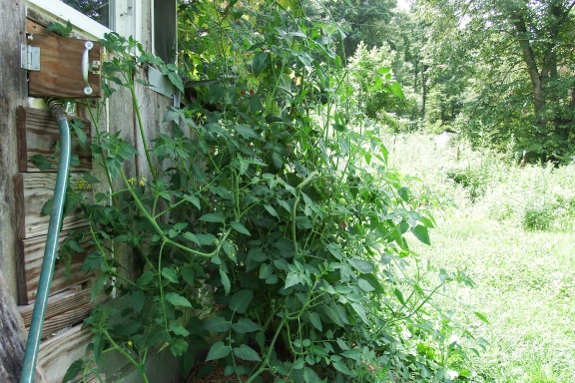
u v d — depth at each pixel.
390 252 2.48
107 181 1.99
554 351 2.98
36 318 1.11
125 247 2.08
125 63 1.89
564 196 8.41
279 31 2.33
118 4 2.35
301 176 2.43
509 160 12.01
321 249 2.35
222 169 2.25
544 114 20.00
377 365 2.15
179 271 2.05
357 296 1.93
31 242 1.48
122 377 2.00
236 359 2.44
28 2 1.58
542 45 20.62
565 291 4.40
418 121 24.20
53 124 1.59
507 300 4.01
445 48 22.22
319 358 1.95
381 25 30.55
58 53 1.52
